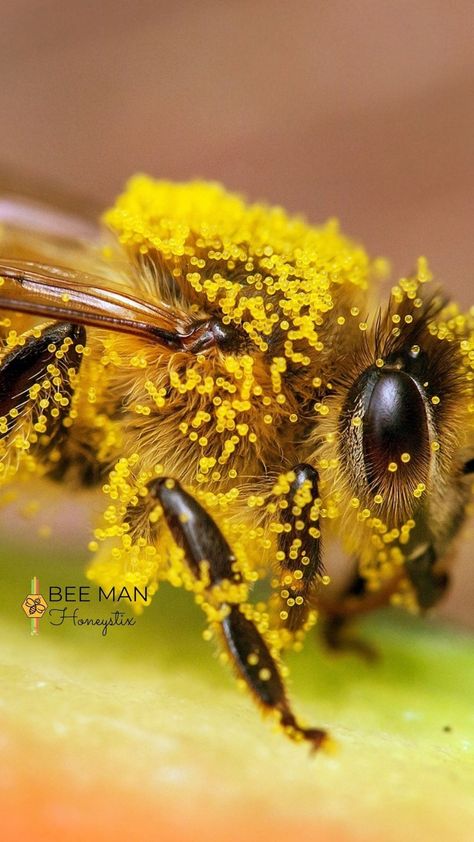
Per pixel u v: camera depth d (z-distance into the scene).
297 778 0.05
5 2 0.07
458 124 0.07
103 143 0.07
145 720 0.05
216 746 0.05
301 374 0.05
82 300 0.05
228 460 0.05
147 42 0.07
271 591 0.05
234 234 0.05
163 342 0.05
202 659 0.05
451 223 0.07
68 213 0.05
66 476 0.05
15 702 0.05
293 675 0.05
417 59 0.07
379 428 0.05
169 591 0.05
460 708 0.05
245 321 0.05
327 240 0.05
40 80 0.07
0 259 0.05
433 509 0.05
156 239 0.05
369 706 0.05
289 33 0.07
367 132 0.07
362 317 0.05
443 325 0.05
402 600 0.05
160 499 0.05
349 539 0.05
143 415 0.05
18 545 0.06
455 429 0.05
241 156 0.07
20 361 0.05
